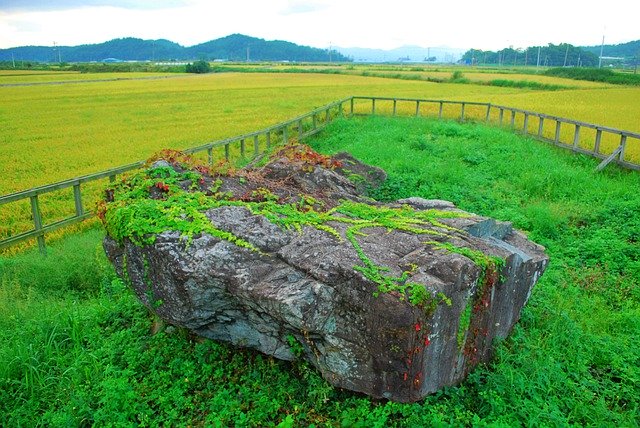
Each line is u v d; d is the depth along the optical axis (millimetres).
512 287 6305
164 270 5664
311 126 25672
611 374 6324
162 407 5555
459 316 5516
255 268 5551
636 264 9305
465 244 6055
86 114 37125
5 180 18422
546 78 69312
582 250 10203
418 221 6695
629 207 11922
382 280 5082
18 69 116062
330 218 6512
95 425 5301
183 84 66562
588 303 8047
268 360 6086
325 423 5297
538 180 14102
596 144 17375
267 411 5395
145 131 28938
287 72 98188
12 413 5547
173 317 5879
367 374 5293
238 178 7621
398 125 23188
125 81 73875
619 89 51125
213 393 5734
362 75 83062
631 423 5406
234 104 41656
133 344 6566
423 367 5242
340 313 5230
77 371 6062
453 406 5473
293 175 8688
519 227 11352
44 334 6703
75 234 12617
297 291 5172
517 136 20859
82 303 8195
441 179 14281
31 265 9461
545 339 6723
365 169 13266
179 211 6047
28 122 33219
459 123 25047
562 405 5609
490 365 6152
